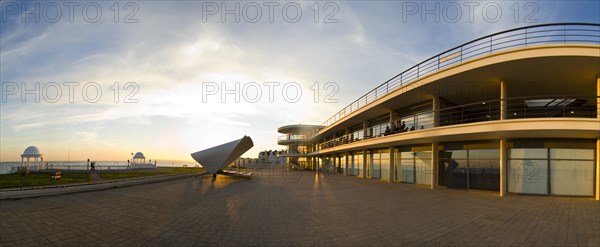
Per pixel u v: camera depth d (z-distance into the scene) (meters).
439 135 15.54
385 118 25.70
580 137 13.87
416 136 17.06
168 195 13.68
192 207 10.48
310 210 10.05
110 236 6.74
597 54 11.55
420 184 20.31
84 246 6.05
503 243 6.40
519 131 12.89
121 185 17.25
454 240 6.61
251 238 6.66
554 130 12.15
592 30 12.27
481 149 16.47
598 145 13.18
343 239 6.64
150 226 7.67
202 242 6.36
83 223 7.93
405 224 8.08
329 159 42.94
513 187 14.88
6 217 8.57
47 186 13.32
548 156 14.30
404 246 6.17
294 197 13.38
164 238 6.62
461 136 15.41
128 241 6.39
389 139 19.86
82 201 11.55
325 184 20.62
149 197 12.91
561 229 7.60
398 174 22.83
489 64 13.23
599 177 12.95
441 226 7.88
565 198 13.45
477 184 16.50
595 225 8.05
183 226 7.70
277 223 8.10
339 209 10.28
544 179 14.30
